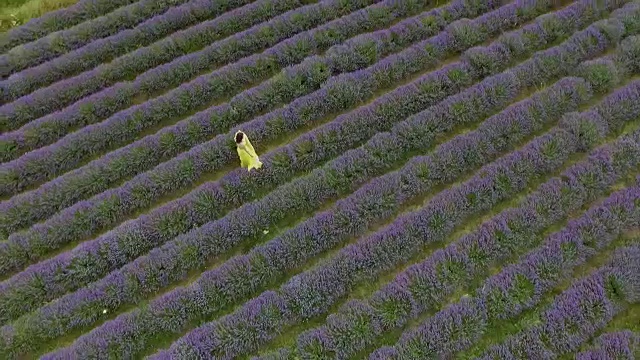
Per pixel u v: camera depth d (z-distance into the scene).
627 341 8.55
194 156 11.34
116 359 9.13
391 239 9.91
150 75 12.82
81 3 14.47
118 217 10.86
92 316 9.57
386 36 13.01
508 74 11.94
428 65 12.72
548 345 8.75
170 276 9.98
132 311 9.54
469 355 8.91
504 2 13.67
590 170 10.35
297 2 14.31
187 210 10.62
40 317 9.41
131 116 12.09
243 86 12.88
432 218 10.10
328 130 11.47
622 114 11.19
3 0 15.13
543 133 11.33
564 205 10.10
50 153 11.58
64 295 9.80
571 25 12.89
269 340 9.27
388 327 9.20
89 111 12.30
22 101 12.45
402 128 11.34
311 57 12.70
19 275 9.92
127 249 10.23
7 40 13.76
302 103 11.97
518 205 10.30
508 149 11.16
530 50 12.73
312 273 9.67
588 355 8.52
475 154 10.94
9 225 10.70
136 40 13.74
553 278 9.39
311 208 10.73
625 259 9.32
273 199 10.59
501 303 9.18
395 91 12.00
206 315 9.64
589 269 9.63
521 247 9.84
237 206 10.94
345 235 10.21
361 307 9.26
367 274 9.73
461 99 11.65
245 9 13.97
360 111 11.70
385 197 10.47
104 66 13.06
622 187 10.50
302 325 9.50
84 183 11.16
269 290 9.80
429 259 9.71
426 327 9.02
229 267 9.85
